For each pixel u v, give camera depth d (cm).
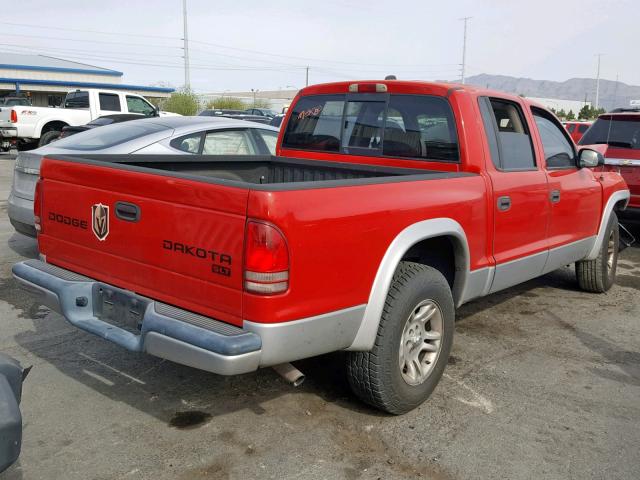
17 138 1680
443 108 409
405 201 325
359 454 310
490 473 297
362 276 304
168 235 295
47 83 3672
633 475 298
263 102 6222
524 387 392
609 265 609
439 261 393
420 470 297
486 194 392
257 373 401
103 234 330
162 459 303
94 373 396
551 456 313
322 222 280
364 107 458
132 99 1811
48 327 473
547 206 465
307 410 354
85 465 296
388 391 329
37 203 376
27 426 330
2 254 685
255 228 262
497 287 424
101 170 326
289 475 291
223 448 313
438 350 360
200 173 471
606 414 359
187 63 4525
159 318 284
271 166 513
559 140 502
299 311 276
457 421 345
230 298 274
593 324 518
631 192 789
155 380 389
